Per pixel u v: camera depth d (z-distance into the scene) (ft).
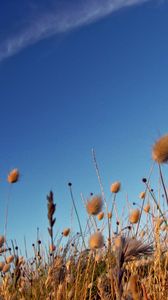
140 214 2.07
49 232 1.51
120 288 1.08
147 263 2.13
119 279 1.09
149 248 1.12
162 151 1.42
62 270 2.06
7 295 2.09
